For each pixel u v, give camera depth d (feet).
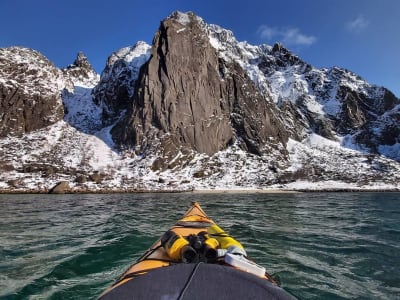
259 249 28.30
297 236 34.09
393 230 38.14
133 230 37.22
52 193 111.14
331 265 23.90
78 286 19.27
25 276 21.04
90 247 28.84
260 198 90.84
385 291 19.19
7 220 46.44
